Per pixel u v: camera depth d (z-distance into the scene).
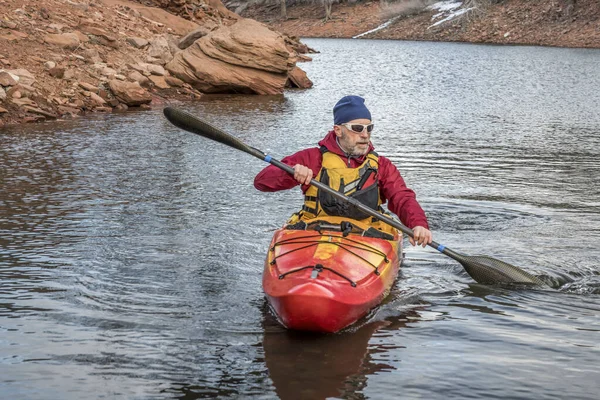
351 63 33.19
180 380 4.12
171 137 12.92
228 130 14.12
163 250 6.55
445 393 3.98
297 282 4.77
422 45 46.38
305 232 5.50
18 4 19.69
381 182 5.71
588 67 30.28
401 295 5.53
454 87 23.31
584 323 5.04
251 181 9.48
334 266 5.00
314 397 3.92
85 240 6.80
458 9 56.12
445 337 4.75
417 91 22.16
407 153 11.63
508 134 13.83
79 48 18.88
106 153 11.27
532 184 9.47
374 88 23.11
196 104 18.34
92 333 4.77
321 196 5.61
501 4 52.06
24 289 5.53
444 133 13.87
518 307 5.32
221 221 7.56
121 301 5.34
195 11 29.73
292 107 18.14
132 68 19.14
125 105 17.05
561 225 7.53
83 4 21.97
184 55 20.47
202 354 4.47
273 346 4.59
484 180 9.70
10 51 17.02
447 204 8.36
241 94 20.84
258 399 3.90
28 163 10.35
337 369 4.27
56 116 14.91
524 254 6.56
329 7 64.69
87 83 16.88
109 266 6.09
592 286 5.81
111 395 3.94
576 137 13.52
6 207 7.92
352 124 5.47
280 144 12.56
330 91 22.22
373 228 5.65
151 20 25.23
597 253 6.60
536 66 30.94
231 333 4.79
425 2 58.97
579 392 4.00
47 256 6.31
